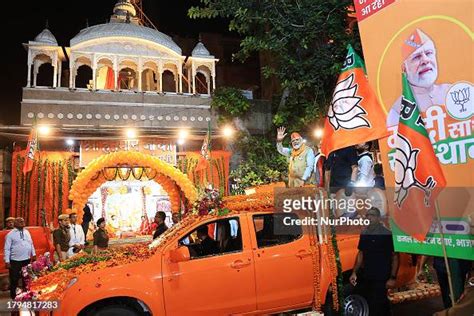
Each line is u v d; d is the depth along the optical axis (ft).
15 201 36.78
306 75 35.70
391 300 19.10
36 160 37.99
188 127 43.32
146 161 38.09
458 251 8.07
